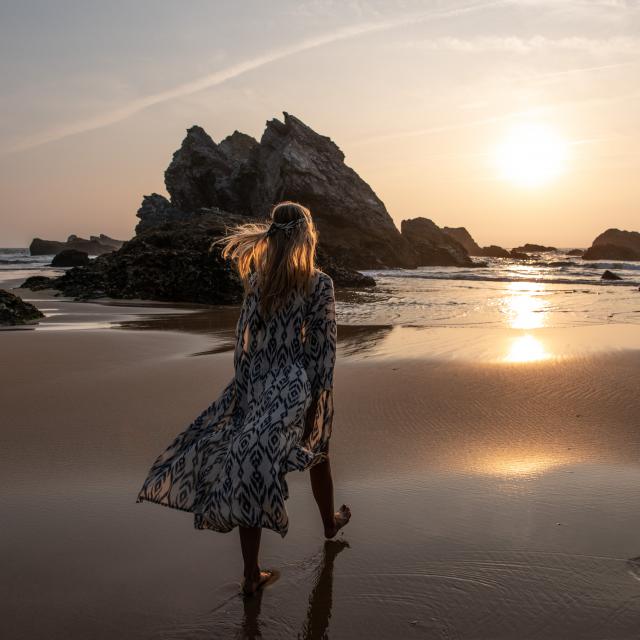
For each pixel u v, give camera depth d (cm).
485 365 804
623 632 242
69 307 1964
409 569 294
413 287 2967
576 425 530
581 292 2539
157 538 329
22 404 615
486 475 414
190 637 246
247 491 258
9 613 262
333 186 5319
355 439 498
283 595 275
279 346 286
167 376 754
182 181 6119
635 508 357
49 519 352
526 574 287
